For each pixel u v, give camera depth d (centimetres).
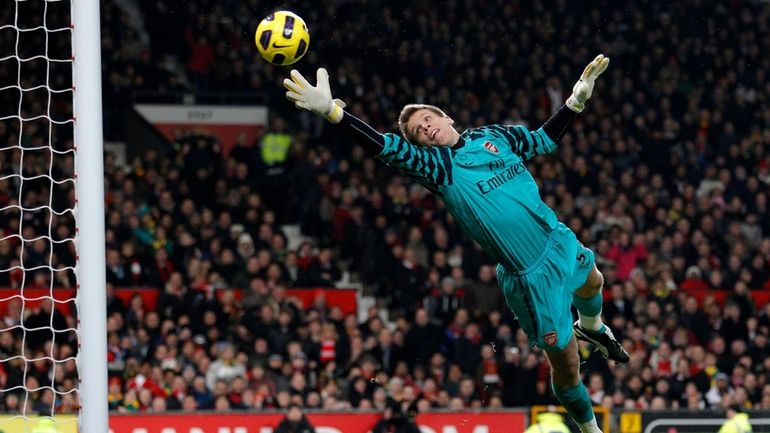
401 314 2561
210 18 3394
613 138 3225
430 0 3500
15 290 2409
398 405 1969
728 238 2908
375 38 3381
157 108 3284
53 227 2603
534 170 3055
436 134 880
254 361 2202
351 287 2741
